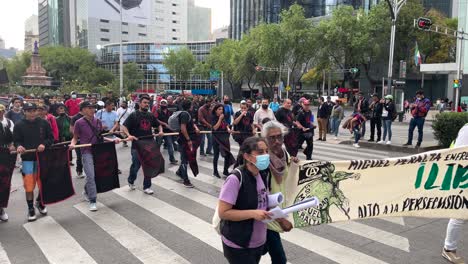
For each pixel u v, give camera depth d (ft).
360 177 13.64
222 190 9.61
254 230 9.73
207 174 31.37
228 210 9.44
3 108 27.32
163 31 465.88
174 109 45.52
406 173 14.01
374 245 16.69
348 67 167.84
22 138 20.48
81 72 306.96
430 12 183.32
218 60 238.07
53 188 20.86
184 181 27.22
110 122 37.04
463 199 14.47
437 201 14.32
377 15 153.58
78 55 326.24
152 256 15.67
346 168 13.50
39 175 20.38
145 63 367.45
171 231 18.49
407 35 155.53
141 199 24.14
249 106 35.68
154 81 367.66
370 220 20.04
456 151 14.21
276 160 12.32
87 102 22.53
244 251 9.73
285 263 11.88
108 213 21.39
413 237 17.66
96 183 22.40
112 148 23.15
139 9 349.41
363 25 153.38
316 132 69.00
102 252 16.15
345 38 151.94
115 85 197.98
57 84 307.78
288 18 164.45
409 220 20.06
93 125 22.79
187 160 27.04
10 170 20.11
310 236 17.74
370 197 13.74
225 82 295.89
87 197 24.14
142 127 24.95
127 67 313.53
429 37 160.86
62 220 20.36
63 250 16.39
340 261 15.05
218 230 10.39
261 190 9.91
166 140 35.63
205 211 21.58
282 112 29.71
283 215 9.17
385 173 13.82
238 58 198.39
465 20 119.85
